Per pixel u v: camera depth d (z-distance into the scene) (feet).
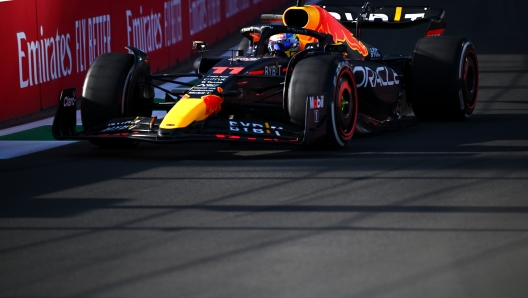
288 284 47.14
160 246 54.49
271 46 96.07
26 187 73.67
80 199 68.18
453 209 62.75
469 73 108.88
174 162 83.56
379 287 46.57
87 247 54.60
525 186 69.92
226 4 218.18
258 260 51.31
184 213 62.69
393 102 103.96
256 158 84.53
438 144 91.45
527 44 199.00
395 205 64.08
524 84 144.66
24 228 59.57
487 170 76.48
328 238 55.62
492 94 134.41
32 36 125.18
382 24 115.14
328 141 86.28
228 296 45.37
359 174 75.25
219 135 80.84
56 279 48.52
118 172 79.05
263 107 86.48
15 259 52.39
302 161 82.07
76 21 137.59
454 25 231.50
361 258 51.49
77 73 138.92
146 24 164.55
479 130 101.04
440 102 105.60
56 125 87.71
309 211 62.54
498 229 57.41
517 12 248.93
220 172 77.51
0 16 117.19
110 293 46.06
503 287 46.52
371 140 95.25
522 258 51.29
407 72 110.22
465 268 49.60
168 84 157.17
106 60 91.66
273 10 268.62
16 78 121.39
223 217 61.31
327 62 85.61
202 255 52.44
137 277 48.57
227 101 86.07
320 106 83.82
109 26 148.97
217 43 208.23
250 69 88.84
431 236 55.88
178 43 182.50
